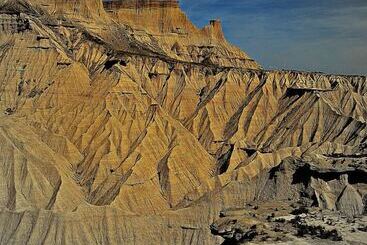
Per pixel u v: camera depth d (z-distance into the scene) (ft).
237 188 298.35
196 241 284.82
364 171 280.31
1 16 462.60
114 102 421.18
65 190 320.09
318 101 453.58
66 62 445.37
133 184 346.74
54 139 382.83
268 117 480.64
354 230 233.96
